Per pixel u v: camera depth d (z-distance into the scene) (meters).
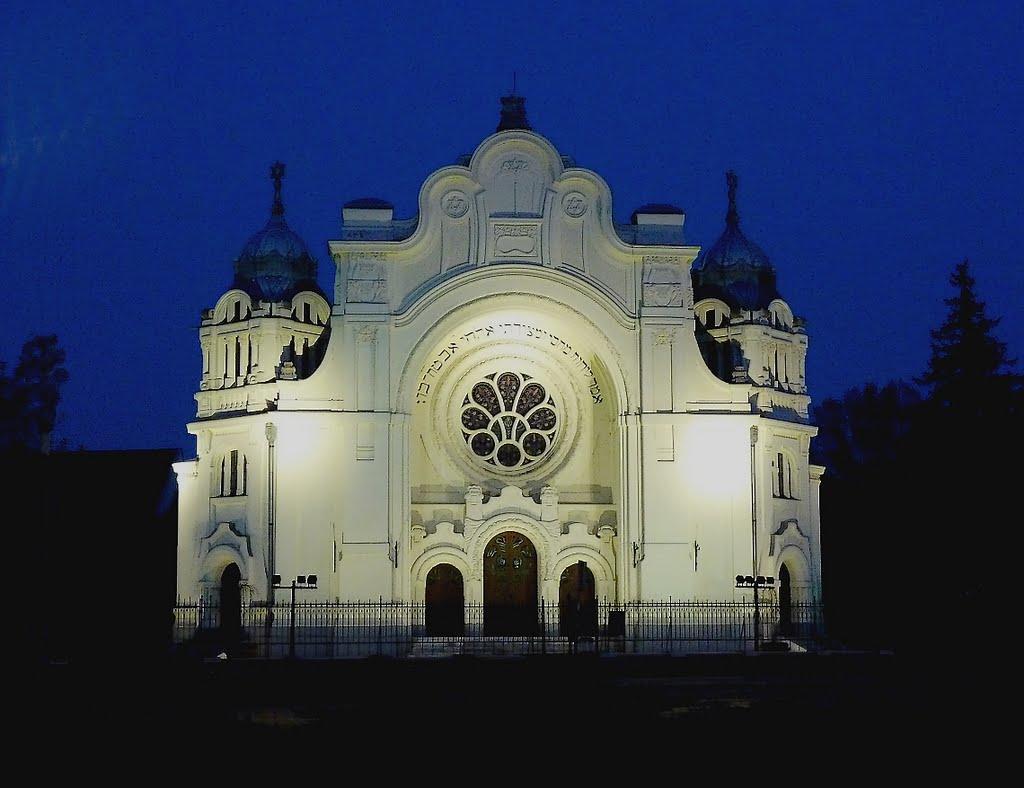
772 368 74.94
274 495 68.19
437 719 39.47
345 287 69.00
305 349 74.12
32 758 34.88
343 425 68.19
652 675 57.47
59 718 40.06
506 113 75.12
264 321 72.50
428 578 70.56
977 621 65.19
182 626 72.12
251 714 43.59
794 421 74.50
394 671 52.09
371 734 37.59
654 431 69.12
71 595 76.12
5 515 64.88
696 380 69.88
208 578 71.00
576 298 69.50
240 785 32.41
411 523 70.19
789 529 72.31
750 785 32.62
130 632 66.56
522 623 70.31
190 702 46.88
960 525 69.75
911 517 75.56
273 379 70.38
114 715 41.53
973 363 73.88
